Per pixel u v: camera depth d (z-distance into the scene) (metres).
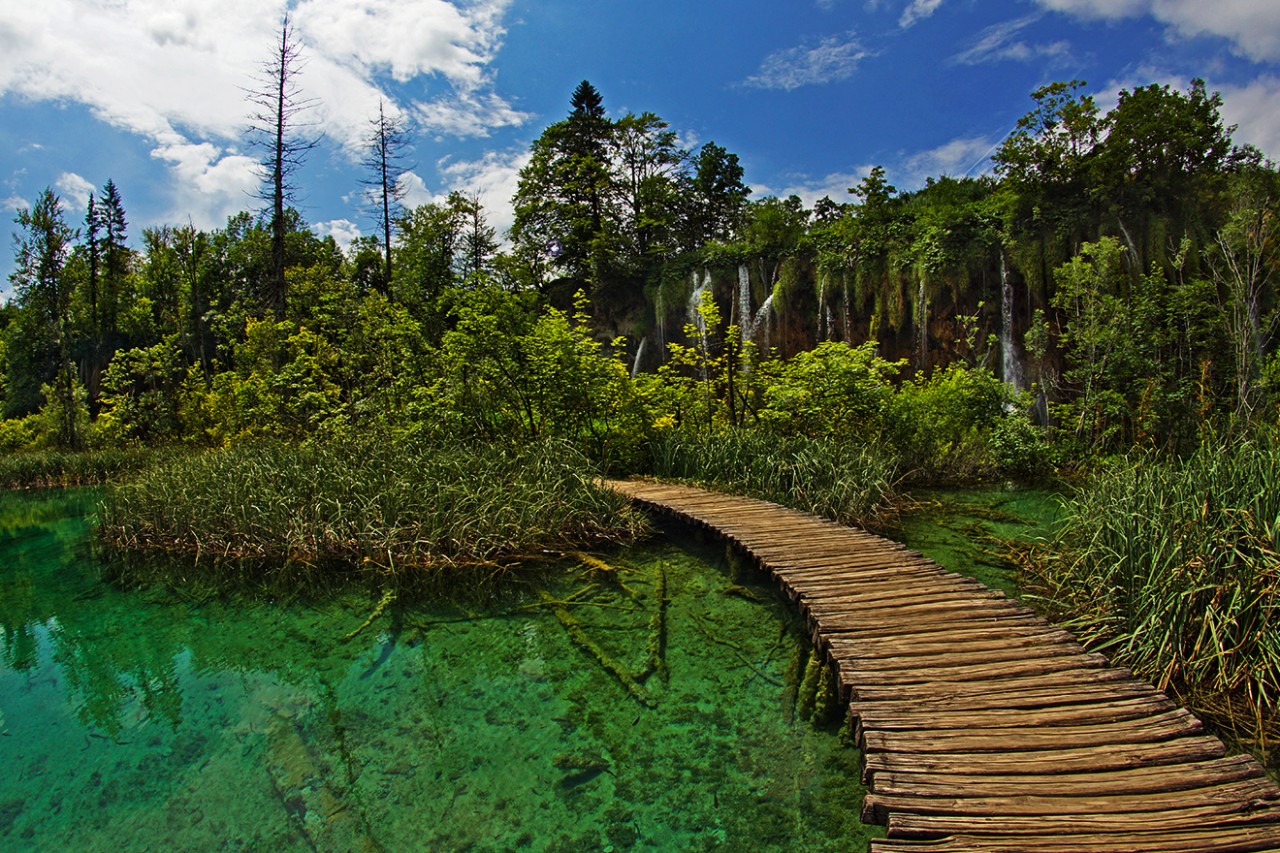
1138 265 17.98
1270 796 3.44
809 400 13.44
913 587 6.66
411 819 4.28
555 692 5.80
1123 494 6.92
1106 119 19.23
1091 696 4.50
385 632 7.20
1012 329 20.12
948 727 4.19
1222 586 5.09
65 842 4.21
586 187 31.70
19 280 25.14
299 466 11.16
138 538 10.70
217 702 5.89
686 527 10.44
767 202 29.67
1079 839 3.21
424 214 26.97
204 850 4.09
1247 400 11.81
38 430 25.98
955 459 13.90
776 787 4.43
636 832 4.06
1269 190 13.76
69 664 6.80
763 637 6.70
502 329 13.48
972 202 23.92
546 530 9.38
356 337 15.79
